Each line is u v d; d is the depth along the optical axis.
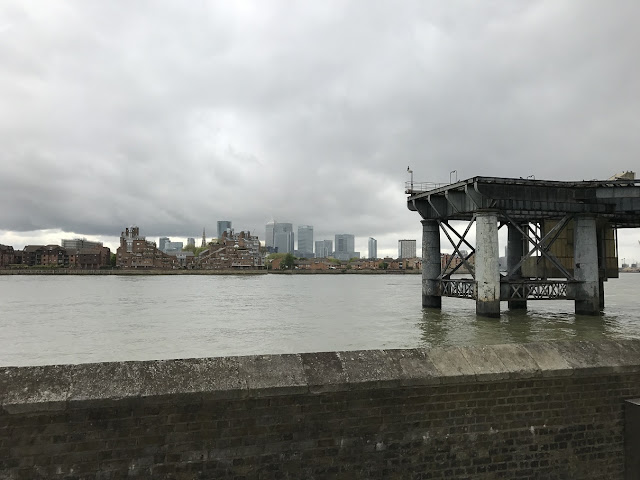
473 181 31.16
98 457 4.76
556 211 32.78
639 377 6.55
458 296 36.34
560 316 35.12
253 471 5.15
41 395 4.67
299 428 5.32
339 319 38.94
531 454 6.06
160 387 4.95
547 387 6.19
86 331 32.50
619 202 33.38
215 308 52.81
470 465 5.85
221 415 5.10
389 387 5.59
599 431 6.32
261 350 24.17
